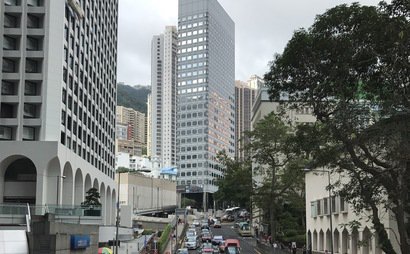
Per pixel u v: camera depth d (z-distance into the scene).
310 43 23.98
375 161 22.72
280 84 26.55
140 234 92.88
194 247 74.31
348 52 23.06
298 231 77.75
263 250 69.50
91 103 90.94
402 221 23.11
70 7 77.38
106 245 61.62
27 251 40.12
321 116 25.34
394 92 22.11
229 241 61.78
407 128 20.70
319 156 25.25
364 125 22.52
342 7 23.11
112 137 111.81
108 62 107.62
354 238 44.44
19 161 72.81
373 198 27.16
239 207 170.50
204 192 195.75
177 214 112.12
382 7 21.91
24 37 70.81
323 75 24.81
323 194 54.31
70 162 74.88
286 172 72.56
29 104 70.81
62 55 73.06
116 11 117.88
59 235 41.75
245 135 78.00
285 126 72.00
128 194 141.75
